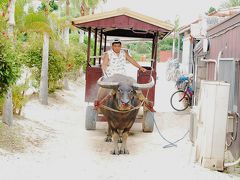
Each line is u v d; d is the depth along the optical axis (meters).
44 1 14.73
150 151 8.70
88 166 7.30
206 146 7.37
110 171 7.04
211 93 7.32
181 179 6.68
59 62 15.44
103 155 8.19
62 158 7.75
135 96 8.09
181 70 28.23
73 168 7.10
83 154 8.19
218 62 9.14
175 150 8.82
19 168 6.74
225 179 6.75
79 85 22.25
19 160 7.18
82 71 25.91
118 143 9.31
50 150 8.30
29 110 12.35
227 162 7.88
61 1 23.17
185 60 28.11
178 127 11.91
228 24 8.97
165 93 21.58
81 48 23.89
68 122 11.85
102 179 6.57
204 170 7.23
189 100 15.25
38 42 14.88
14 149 7.84
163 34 12.10
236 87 8.02
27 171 6.65
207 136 7.36
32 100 13.91
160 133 10.62
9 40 8.27
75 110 14.40
